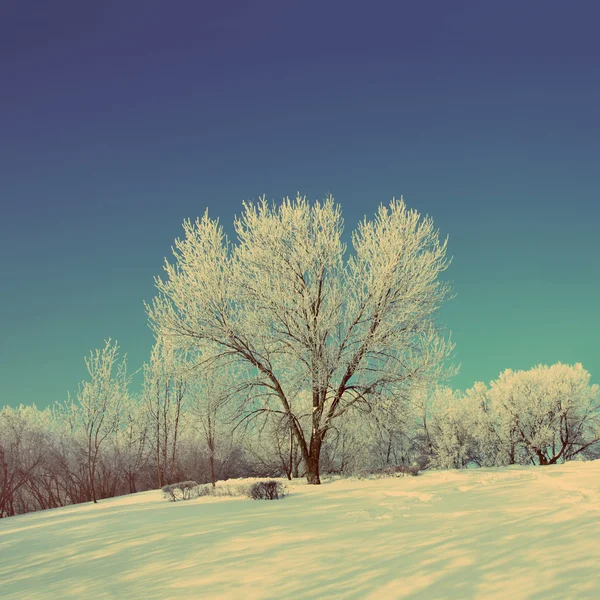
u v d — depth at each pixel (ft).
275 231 64.13
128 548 22.03
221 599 13.07
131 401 114.62
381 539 17.79
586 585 10.71
